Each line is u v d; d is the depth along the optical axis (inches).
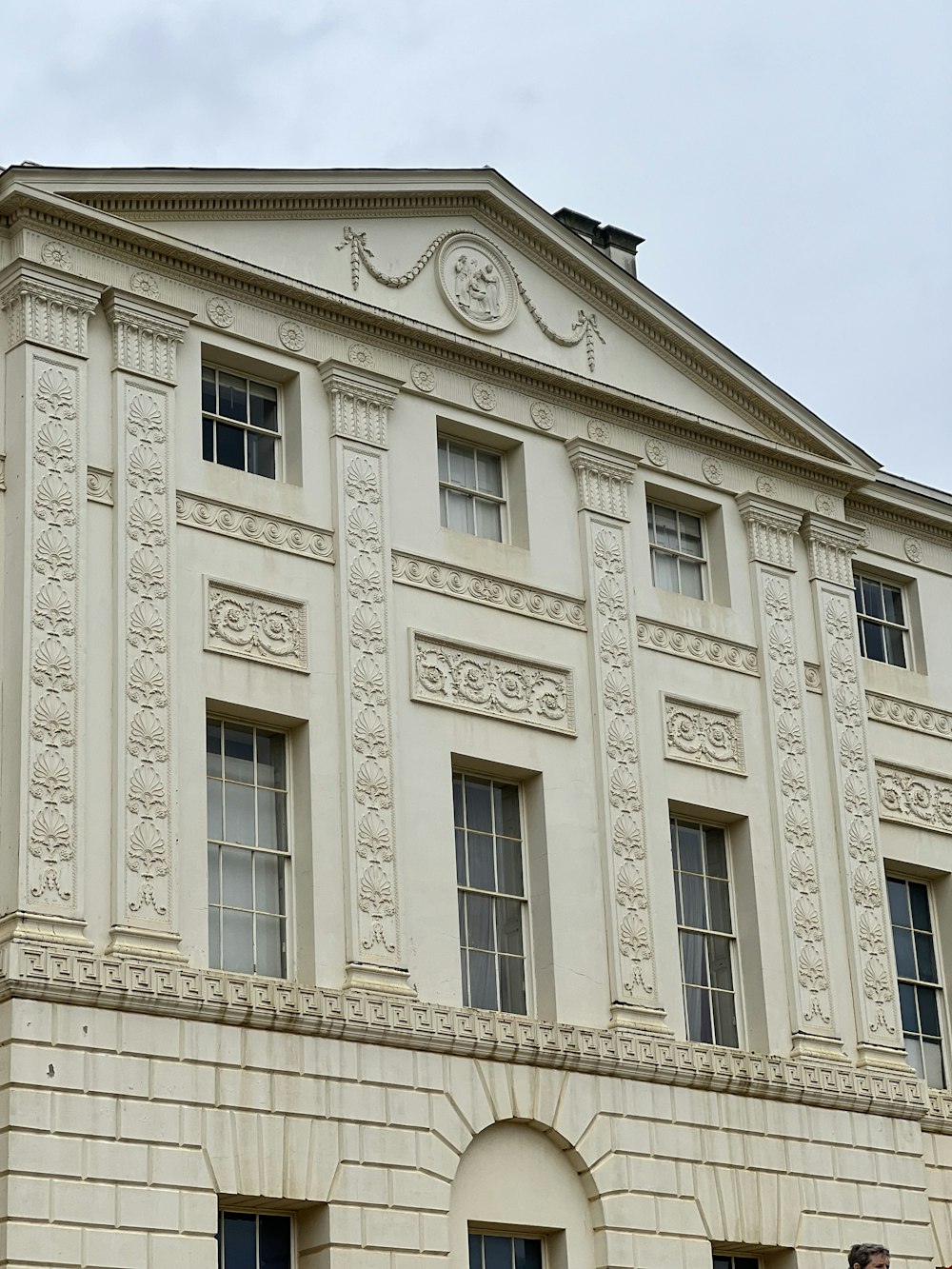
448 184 1224.8
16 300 1047.0
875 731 1370.6
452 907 1105.4
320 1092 1013.8
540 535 1220.5
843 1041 1250.6
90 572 1027.9
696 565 1314.0
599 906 1165.7
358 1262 1001.5
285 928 1059.3
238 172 1129.4
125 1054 953.5
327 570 1120.2
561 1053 1106.7
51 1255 903.7
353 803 1079.0
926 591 1448.1
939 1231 1267.2
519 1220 1073.5
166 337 1090.1
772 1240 1164.5
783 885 1254.3
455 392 1205.1
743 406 1349.7
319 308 1157.1
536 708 1179.3
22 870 951.6
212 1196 961.5
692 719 1252.5
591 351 1282.0
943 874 1376.7
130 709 1013.8
